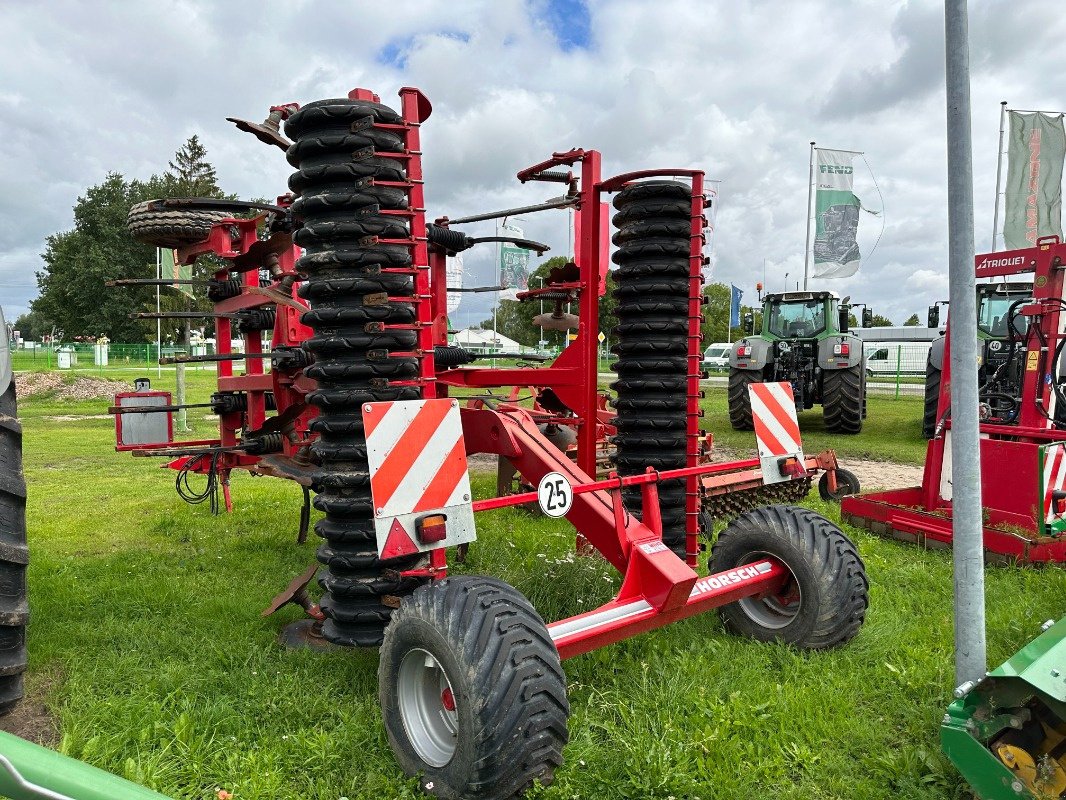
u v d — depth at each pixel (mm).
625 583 2957
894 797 2383
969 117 2365
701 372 4453
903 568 4629
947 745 2188
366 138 3158
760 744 2641
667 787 2373
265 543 5398
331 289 3156
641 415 4543
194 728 2719
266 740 2664
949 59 2365
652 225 4426
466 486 2693
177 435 11656
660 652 3354
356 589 3131
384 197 3229
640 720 2742
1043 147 14250
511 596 2400
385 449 2514
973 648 2461
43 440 11562
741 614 3527
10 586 2506
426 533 2566
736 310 29516
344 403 3193
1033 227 14352
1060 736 2104
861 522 5633
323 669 3223
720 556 3590
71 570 4691
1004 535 4738
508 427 3801
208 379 24797
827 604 3205
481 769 2162
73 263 55625
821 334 12719
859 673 3115
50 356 32469
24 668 2594
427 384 3314
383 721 2646
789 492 6512
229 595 4230
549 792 2334
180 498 7020
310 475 4598
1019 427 5559
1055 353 5633
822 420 14539
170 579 4477
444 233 5383
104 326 54469
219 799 2338
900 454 9844
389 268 3199
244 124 3924
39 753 1057
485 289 6332
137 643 3527
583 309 4809
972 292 2416
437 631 2326
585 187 4750
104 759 2537
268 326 5758
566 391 4902
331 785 2438
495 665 2195
